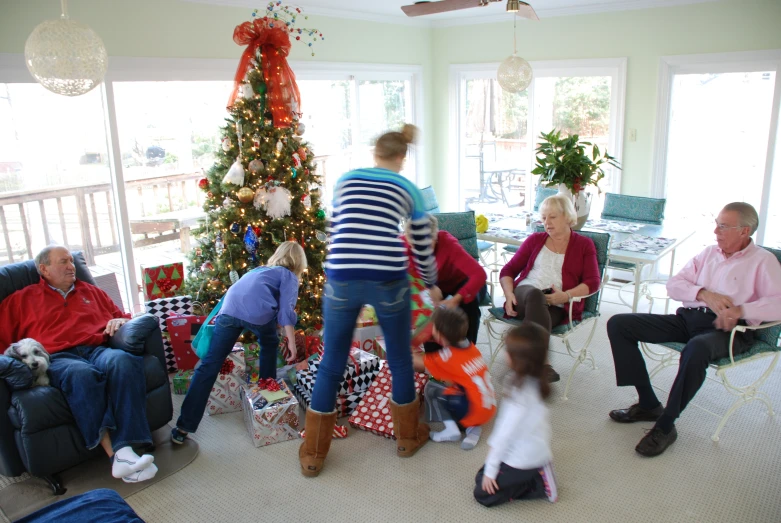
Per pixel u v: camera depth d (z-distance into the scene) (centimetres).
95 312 300
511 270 338
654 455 270
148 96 418
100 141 399
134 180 430
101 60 236
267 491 254
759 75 467
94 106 391
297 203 369
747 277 278
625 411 300
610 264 433
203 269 375
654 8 493
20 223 380
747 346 281
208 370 283
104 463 279
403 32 591
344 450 282
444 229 386
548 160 397
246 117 349
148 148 429
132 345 274
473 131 636
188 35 412
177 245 479
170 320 340
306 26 495
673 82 505
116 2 370
